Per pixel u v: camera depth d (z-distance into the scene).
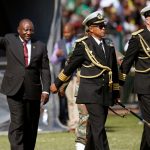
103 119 21.77
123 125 34.69
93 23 22.02
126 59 22.56
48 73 22.92
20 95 22.61
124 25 44.22
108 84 21.95
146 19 22.69
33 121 23.06
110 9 44.25
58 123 32.56
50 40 32.72
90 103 21.77
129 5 45.19
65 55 31.98
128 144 28.02
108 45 22.19
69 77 22.47
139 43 22.44
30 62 22.66
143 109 22.48
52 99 32.38
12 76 22.61
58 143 28.39
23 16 33.50
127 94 39.62
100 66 21.84
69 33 32.00
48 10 33.12
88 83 21.89
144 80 22.41
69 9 47.12
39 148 27.05
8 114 31.44
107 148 21.61
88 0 47.19
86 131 22.72
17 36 22.91
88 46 21.98
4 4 33.62
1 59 32.19
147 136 22.41
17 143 22.59
